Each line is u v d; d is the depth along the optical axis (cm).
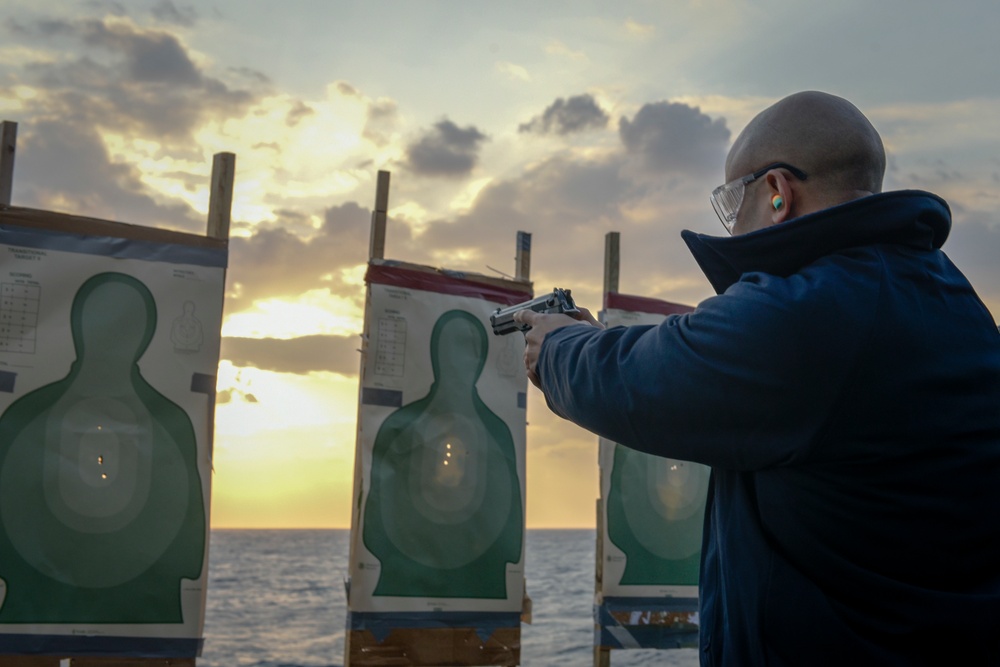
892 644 123
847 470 124
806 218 134
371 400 491
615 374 134
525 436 525
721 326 126
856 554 125
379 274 504
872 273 130
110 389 426
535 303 181
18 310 414
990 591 125
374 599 474
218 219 457
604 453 568
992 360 134
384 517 484
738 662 132
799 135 142
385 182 512
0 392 407
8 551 399
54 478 411
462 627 489
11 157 421
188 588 425
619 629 553
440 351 511
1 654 393
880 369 123
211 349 446
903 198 135
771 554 129
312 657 2333
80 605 407
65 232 427
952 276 142
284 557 6625
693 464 589
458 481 502
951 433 125
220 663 2222
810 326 122
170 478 430
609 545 558
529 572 4722
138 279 438
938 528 124
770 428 123
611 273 583
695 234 150
